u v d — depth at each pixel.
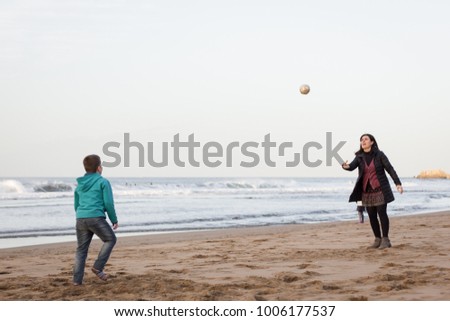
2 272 10.30
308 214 30.77
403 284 8.03
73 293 7.95
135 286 8.33
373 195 12.55
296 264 10.72
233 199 46.44
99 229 8.45
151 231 21.52
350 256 11.64
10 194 48.66
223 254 12.89
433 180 139.50
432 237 15.27
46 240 18.83
